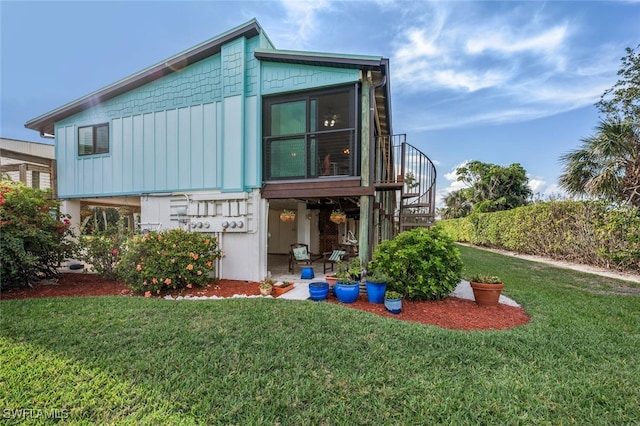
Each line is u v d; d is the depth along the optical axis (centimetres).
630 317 489
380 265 586
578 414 247
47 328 394
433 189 752
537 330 421
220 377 289
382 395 266
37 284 686
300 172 713
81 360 313
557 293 664
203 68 790
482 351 348
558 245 1190
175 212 812
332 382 284
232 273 749
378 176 796
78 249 731
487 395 268
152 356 323
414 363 319
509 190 2609
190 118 802
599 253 976
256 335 376
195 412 242
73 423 228
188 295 609
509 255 1489
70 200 969
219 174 768
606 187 873
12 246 588
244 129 739
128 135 871
